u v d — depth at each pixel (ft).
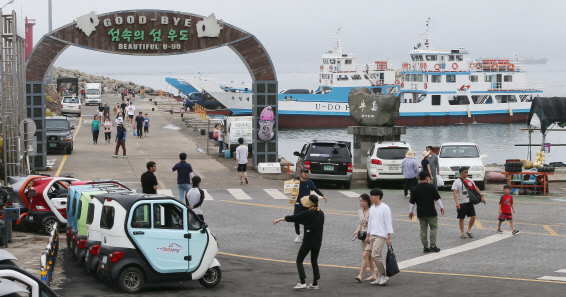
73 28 87.40
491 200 71.77
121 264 33.96
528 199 72.64
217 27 89.76
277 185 80.84
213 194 73.36
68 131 105.81
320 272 40.96
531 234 52.95
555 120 89.45
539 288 35.29
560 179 86.99
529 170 80.94
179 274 35.09
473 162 79.97
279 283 37.50
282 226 56.49
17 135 71.05
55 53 87.20
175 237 34.99
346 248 48.44
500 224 53.16
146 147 118.32
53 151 108.58
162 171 89.20
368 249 37.32
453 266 42.19
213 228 55.16
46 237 50.11
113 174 84.94
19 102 77.30
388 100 92.84
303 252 35.78
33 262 40.73
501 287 35.65
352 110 94.17
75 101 183.73
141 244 34.32
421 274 39.96
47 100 185.98
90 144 121.90
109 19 87.51
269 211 63.41
